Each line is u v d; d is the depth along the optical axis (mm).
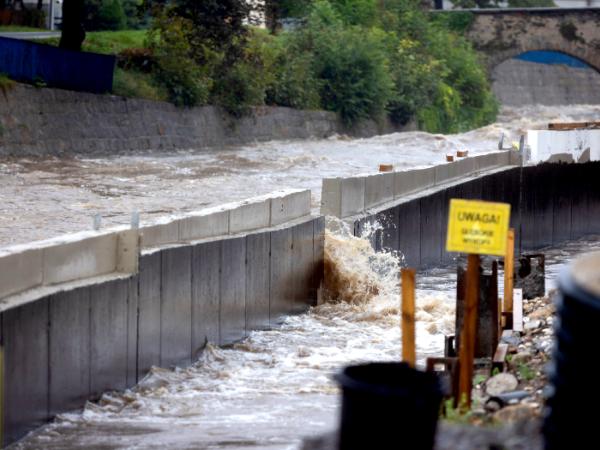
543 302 47938
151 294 42094
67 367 35906
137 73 139500
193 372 44312
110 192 80875
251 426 33406
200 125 142875
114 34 160750
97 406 37344
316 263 61906
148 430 33375
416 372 19672
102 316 38250
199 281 46750
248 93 152500
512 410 27906
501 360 34969
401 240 76000
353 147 148500
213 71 149250
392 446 18938
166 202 75875
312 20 189750
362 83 186125
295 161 118938
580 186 118812
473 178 94250
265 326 54625
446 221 87438
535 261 51719
